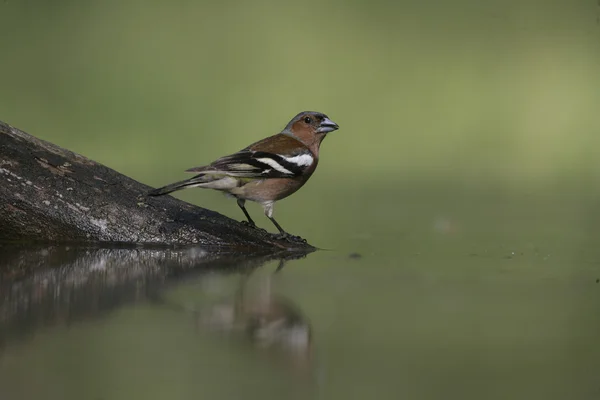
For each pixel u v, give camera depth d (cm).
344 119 2419
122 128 2259
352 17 2706
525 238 1348
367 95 2500
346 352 747
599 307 898
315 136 1267
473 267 1107
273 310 867
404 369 713
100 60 2394
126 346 745
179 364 710
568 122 2498
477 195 1881
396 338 788
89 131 2227
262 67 2495
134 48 2444
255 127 2322
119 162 2150
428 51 2672
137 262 1088
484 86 2584
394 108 2484
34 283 960
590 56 2730
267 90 2423
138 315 840
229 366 705
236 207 1658
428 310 878
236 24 2591
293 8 2680
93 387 655
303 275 1034
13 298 891
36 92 2289
